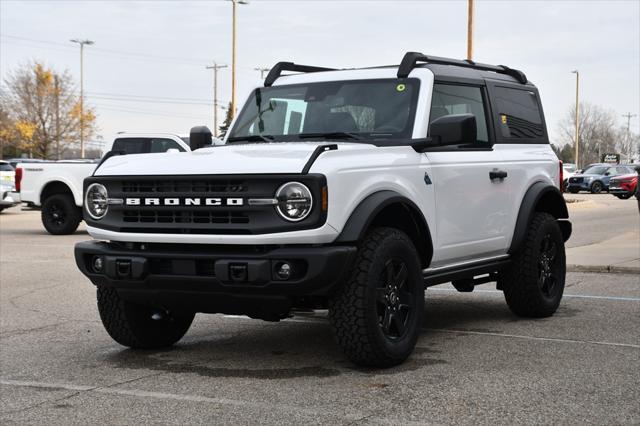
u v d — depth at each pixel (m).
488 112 7.39
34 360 6.32
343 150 5.58
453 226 6.62
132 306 6.33
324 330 7.42
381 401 4.95
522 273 7.59
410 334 5.90
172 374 5.76
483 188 7.01
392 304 5.79
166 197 5.59
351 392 5.16
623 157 132.75
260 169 5.34
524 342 6.66
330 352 6.41
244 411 4.79
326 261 5.22
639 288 9.74
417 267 5.96
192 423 4.59
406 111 6.52
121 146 18.62
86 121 71.44
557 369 5.70
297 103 6.97
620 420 4.53
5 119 70.31
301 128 6.83
